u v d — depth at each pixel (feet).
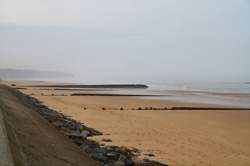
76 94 189.16
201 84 392.68
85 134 63.41
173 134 70.03
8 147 27.99
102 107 124.06
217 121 93.76
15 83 316.60
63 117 85.25
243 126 85.15
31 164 29.07
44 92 200.34
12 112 55.16
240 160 50.24
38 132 47.37
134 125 80.69
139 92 230.27
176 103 149.59
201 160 49.14
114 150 50.01
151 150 54.29
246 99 180.75
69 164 36.22
